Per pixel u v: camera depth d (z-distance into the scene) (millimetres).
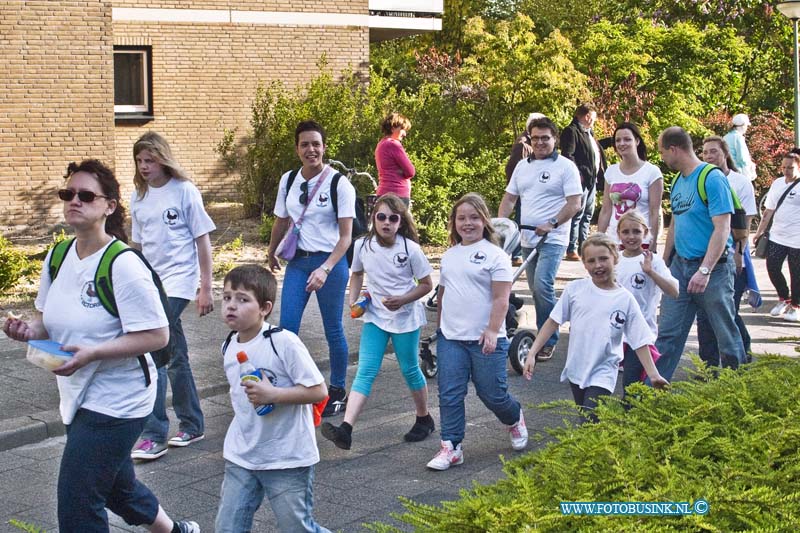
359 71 24906
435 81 23219
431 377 10320
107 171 4973
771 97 31688
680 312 8758
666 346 8789
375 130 19672
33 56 19875
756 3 31141
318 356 10695
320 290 8750
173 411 9023
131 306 4844
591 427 4660
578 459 4238
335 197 8594
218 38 23594
